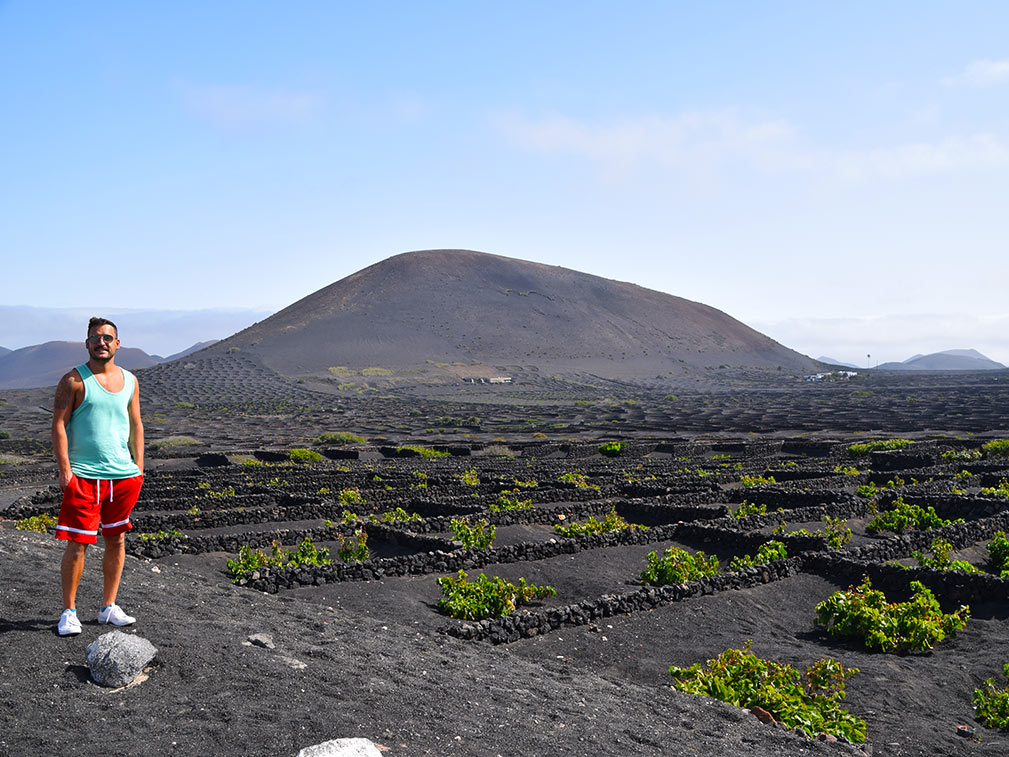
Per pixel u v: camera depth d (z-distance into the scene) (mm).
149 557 19031
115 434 7449
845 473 36750
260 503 30453
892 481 33844
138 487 7684
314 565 16812
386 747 5809
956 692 11766
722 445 59969
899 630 13727
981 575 16312
